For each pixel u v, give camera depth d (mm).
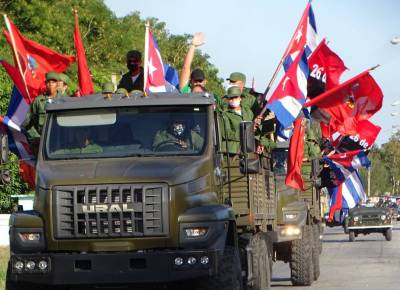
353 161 52156
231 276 24938
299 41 39250
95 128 26266
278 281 43312
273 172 35719
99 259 24219
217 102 28391
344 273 46469
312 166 46594
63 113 26500
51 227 24594
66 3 103188
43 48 35438
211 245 24359
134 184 24469
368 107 42531
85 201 24453
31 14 91250
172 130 26062
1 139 27203
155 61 32531
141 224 24391
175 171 24719
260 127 33250
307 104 39062
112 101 26344
